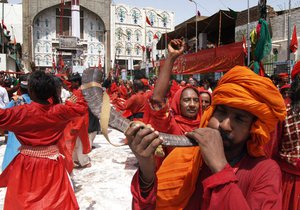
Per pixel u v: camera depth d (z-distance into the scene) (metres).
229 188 1.12
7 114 2.78
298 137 2.57
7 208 2.88
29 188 2.90
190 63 12.70
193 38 26.28
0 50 33.53
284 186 2.65
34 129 2.94
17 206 2.83
